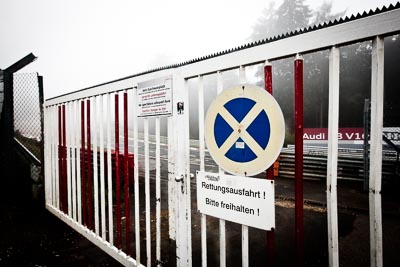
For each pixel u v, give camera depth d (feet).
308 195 23.09
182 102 6.84
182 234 6.96
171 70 6.98
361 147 35.70
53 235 12.85
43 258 10.79
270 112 5.05
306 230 15.19
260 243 13.08
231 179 5.80
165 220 16.08
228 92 5.67
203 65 6.30
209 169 33.24
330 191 4.52
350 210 18.88
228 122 5.73
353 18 4.15
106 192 21.11
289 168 30.76
